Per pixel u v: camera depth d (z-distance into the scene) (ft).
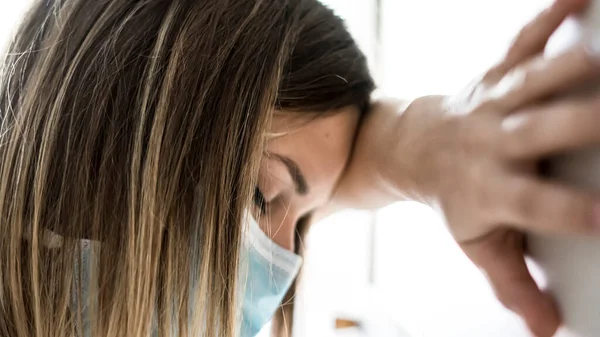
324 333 3.13
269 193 1.60
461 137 0.86
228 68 1.45
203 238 1.49
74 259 1.54
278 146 1.52
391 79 3.05
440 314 1.83
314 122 1.55
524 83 0.72
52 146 1.50
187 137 1.44
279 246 1.73
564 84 0.67
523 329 1.01
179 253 1.49
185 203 1.47
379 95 2.03
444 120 0.96
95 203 1.49
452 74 2.10
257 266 1.72
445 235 1.85
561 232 0.69
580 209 0.64
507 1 1.56
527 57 0.81
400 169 1.17
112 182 1.48
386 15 3.10
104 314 1.53
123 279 1.50
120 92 1.46
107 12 1.52
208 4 1.49
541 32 0.79
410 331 2.36
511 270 0.88
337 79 1.59
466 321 1.46
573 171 0.69
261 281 1.76
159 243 1.48
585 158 0.67
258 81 1.44
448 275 1.76
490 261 0.89
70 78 1.50
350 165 1.65
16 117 1.55
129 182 1.46
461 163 0.85
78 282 1.55
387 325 2.83
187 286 1.52
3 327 1.63
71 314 1.58
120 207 1.48
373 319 3.06
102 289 1.52
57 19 1.56
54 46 1.53
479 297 1.35
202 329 1.55
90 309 1.54
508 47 0.84
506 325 1.11
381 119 1.55
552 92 0.69
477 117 0.82
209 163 1.45
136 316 1.51
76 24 1.54
